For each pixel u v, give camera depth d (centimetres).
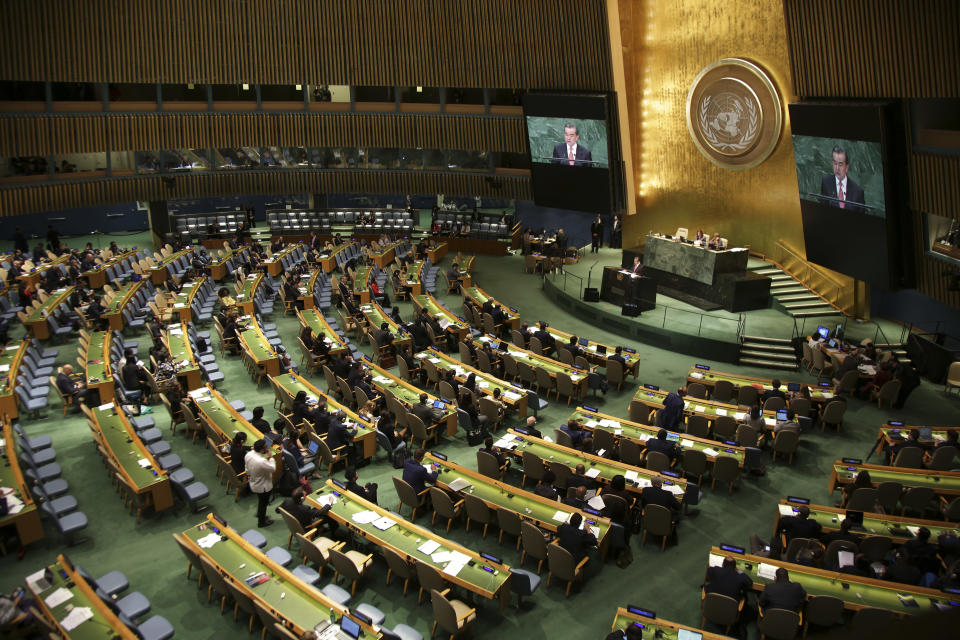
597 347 2003
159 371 1722
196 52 2922
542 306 2667
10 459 1312
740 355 2134
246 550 1084
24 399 1645
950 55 1612
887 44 1748
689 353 2205
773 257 2522
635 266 2561
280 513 1291
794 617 967
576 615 1105
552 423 1739
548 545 1120
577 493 1229
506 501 1261
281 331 2295
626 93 2752
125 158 3108
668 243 2620
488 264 3234
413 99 3228
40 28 2686
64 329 2134
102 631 916
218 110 3114
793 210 2406
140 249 3106
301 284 2591
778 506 1264
